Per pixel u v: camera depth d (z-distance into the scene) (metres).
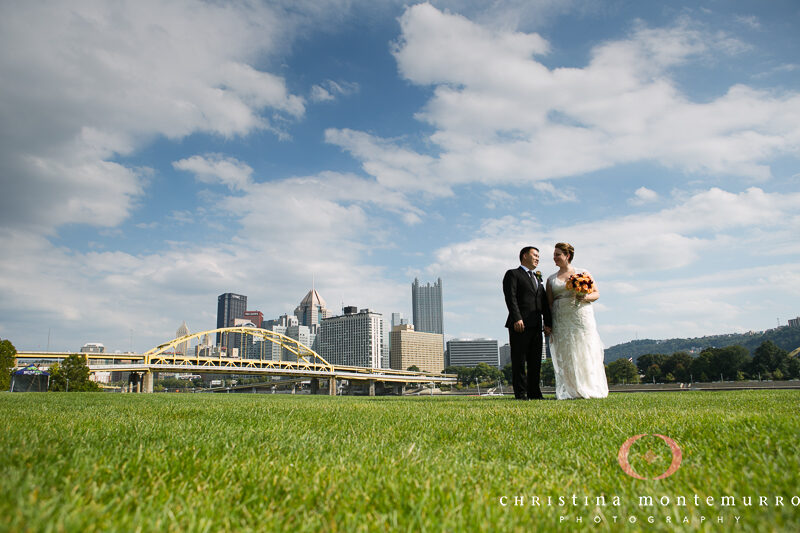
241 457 2.66
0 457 2.25
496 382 191.75
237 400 10.18
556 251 9.70
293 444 3.15
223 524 1.61
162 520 1.57
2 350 54.53
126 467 2.30
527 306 9.56
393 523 1.60
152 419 4.85
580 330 9.19
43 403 8.58
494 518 1.67
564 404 6.79
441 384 185.00
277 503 1.87
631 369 119.62
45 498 1.68
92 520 1.48
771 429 3.07
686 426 3.60
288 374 121.56
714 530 1.50
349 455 2.78
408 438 3.52
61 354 103.94
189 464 2.41
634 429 3.65
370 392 141.88
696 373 109.94
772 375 102.38
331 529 1.57
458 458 2.77
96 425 4.03
